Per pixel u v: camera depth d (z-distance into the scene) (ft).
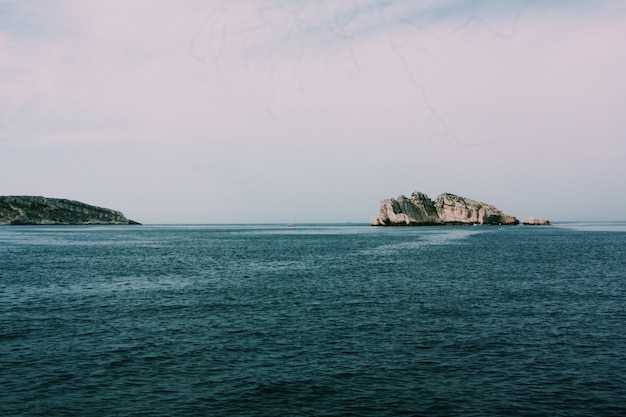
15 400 44.60
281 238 407.23
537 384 48.60
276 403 44.01
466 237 380.37
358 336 67.10
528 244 280.92
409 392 46.50
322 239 377.09
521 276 132.05
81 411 42.37
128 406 43.34
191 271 147.54
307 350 60.29
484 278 127.95
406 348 61.11
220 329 71.20
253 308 87.20
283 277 131.95
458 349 60.59
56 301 94.53
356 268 155.02
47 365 54.34
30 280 125.70
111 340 64.90
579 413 42.01
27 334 68.18
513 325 73.61
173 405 43.57
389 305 89.81
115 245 292.40
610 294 102.01
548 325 73.61
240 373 51.75
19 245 288.10
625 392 46.52
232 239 388.16
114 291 107.55
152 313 82.79
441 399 44.88
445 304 90.74
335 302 93.04
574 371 52.42
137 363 55.16
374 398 45.11
